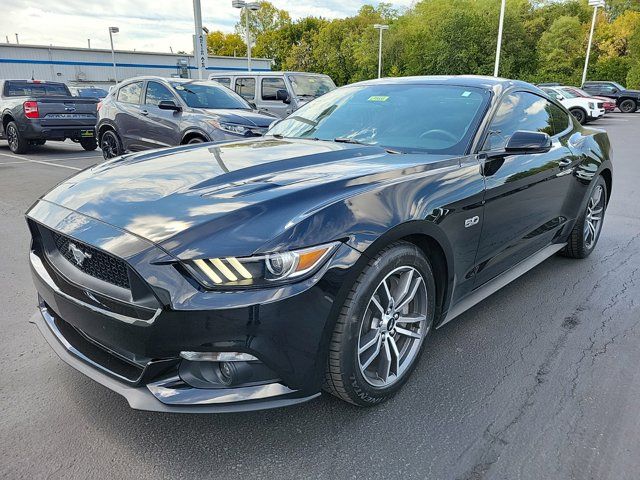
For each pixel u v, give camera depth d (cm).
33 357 281
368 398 233
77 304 211
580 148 415
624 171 998
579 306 363
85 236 206
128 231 201
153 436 220
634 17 5684
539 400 250
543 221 366
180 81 905
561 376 272
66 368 271
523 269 360
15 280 393
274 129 390
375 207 221
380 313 231
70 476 196
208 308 182
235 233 192
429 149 300
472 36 5153
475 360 287
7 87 1255
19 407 237
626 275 426
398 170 252
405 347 255
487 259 303
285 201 209
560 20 5312
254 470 202
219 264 185
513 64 5241
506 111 333
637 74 4872
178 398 191
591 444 218
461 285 284
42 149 1319
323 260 197
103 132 992
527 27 5503
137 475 198
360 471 202
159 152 310
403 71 6131
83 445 214
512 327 329
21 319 327
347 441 219
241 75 1266
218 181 239
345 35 7019
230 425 229
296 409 240
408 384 262
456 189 261
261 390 196
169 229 196
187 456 209
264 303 185
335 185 225
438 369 277
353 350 215
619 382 267
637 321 340
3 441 214
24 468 200
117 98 962
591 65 5425
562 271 434
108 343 205
